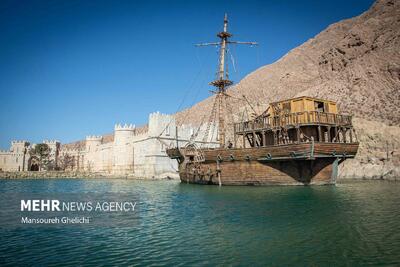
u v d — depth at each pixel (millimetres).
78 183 68250
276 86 177750
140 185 57438
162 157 77000
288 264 12508
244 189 40188
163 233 17875
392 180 60906
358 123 79625
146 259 13469
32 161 119625
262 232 17359
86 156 117062
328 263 12500
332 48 171625
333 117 40906
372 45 139375
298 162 41031
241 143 90750
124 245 15633
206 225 19609
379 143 72938
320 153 38469
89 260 13461
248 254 13758
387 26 146750
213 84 62438
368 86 109312
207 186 48719
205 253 14055
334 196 31750
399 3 161250
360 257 13078
